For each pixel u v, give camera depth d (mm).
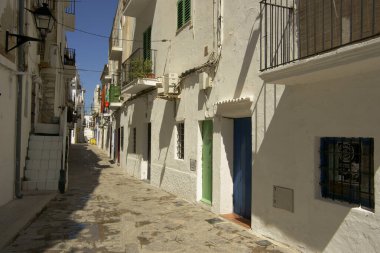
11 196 8898
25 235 6363
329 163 5219
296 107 5645
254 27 6820
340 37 4637
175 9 11000
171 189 10883
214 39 8320
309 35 5496
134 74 12430
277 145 6047
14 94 8992
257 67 6664
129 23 17656
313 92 5316
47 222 7320
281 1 5840
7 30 8188
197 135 9141
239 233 6527
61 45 19453
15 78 9055
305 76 4879
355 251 4539
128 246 5824
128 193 11086
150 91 13172
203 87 8469
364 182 4660
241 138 7777
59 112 18438
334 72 4578
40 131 13188
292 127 5715
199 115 9000
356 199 4762
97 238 6258
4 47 8000
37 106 14062
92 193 11023
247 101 6789
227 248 5699
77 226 7047
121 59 20719
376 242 4277
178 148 10727
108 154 29391
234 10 7562
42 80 15570
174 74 10211
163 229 6848
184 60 10188
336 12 5195
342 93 4828
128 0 14398
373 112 4391
